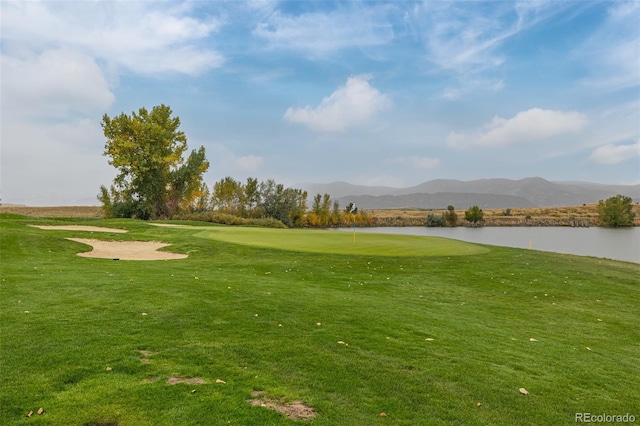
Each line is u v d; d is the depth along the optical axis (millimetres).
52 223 33906
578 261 20609
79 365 5113
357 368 5598
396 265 16969
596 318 10484
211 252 19859
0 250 16719
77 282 10070
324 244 22766
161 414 4070
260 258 18281
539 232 79438
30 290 8977
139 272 12547
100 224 33844
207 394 4555
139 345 5926
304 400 4586
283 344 6379
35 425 3760
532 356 6824
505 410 4719
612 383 5902
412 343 6930
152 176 53844
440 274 15586
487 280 14859
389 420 4281
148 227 32688
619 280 15789
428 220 100938
